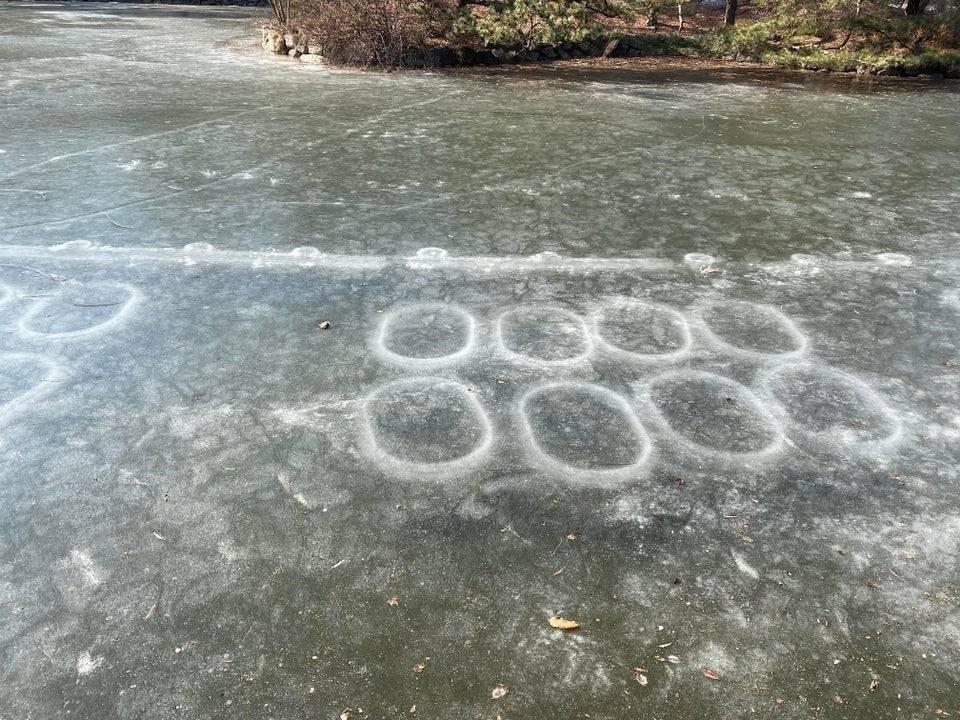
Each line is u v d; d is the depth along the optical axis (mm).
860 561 1939
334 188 4805
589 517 2068
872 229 4383
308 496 2111
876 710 1548
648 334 3086
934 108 8359
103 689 1562
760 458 2330
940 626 1755
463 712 1518
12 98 6902
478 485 2176
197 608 1755
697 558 1938
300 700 1540
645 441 2400
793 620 1762
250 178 4949
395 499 2109
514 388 2666
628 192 4926
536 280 3562
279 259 3689
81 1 16484
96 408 2475
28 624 1707
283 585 1821
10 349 2795
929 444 2418
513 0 11070
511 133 6410
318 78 8695
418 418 2473
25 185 4613
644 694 1568
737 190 5047
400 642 1678
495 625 1727
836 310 3340
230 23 13508
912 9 12430
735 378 2775
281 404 2525
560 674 1606
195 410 2480
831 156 6070
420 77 9125
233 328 3008
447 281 3514
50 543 1933
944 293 3533
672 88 9109
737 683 1599
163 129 6102
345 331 3020
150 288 3328
